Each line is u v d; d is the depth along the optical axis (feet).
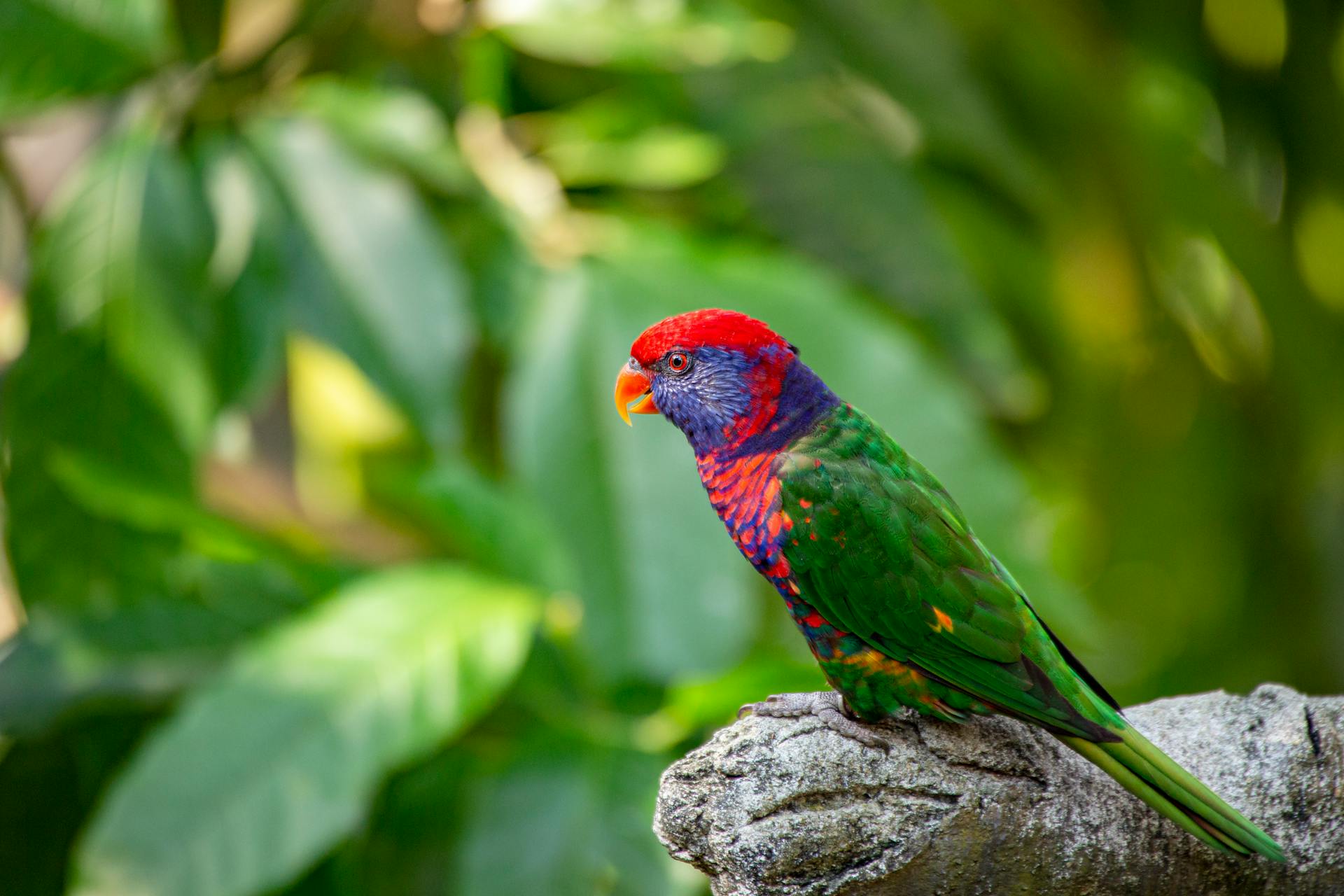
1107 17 39.58
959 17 38.93
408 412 29.14
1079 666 18.26
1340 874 16.52
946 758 16.52
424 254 30.04
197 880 22.95
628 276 30.22
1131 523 42.52
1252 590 42.06
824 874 15.92
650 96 34.81
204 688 25.18
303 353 33.60
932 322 33.91
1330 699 17.42
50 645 29.30
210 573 30.40
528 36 32.65
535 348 29.63
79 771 31.07
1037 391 40.11
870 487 17.98
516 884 24.66
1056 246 39.70
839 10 35.42
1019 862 16.24
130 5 30.25
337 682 24.99
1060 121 39.34
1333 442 41.14
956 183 39.27
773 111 34.68
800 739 16.42
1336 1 38.14
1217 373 43.14
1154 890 16.44
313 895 28.96
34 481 29.37
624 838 24.93
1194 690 41.75
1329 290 42.24
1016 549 28.37
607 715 28.30
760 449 18.85
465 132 34.99
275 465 36.68
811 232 34.22
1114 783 16.56
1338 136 39.83
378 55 35.42
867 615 17.54
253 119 31.91
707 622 27.02
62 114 34.17
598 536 27.81
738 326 19.36
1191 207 39.40
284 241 30.22
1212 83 41.01
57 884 30.91
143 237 29.78
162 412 29.58
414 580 27.09
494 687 25.29
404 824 29.01
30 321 29.50
